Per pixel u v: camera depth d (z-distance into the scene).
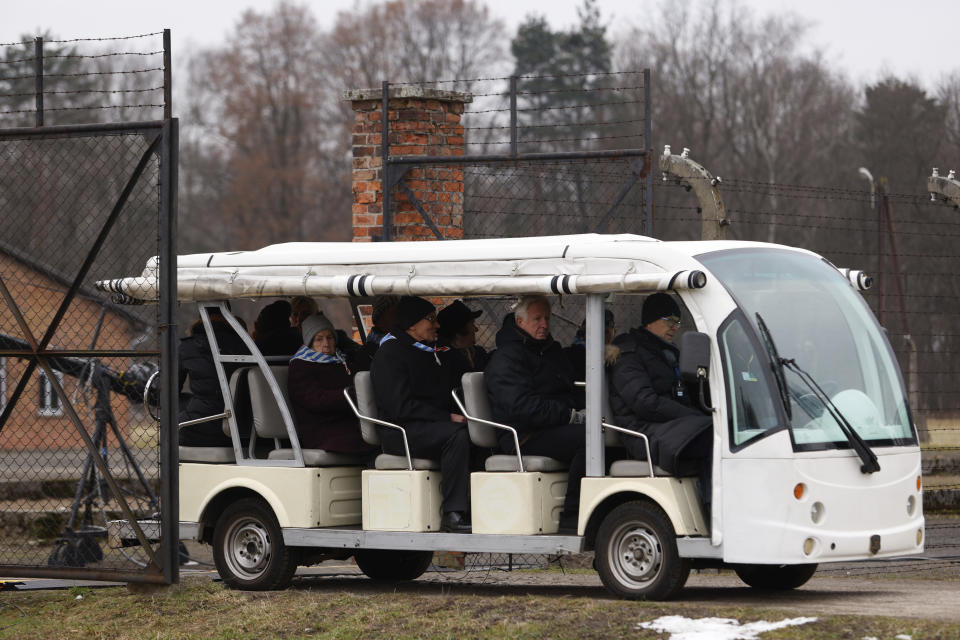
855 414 17.17
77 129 18.98
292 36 109.50
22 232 34.09
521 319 18.42
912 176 83.31
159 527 20.14
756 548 16.33
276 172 104.75
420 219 26.34
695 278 16.62
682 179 24.53
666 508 16.81
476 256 18.41
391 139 26.70
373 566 21.70
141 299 20.50
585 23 117.81
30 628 17.95
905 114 85.12
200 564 24.11
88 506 26.86
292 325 21.16
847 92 95.44
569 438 18.11
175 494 18.86
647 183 23.94
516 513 17.91
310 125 109.19
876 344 17.97
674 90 95.25
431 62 108.62
